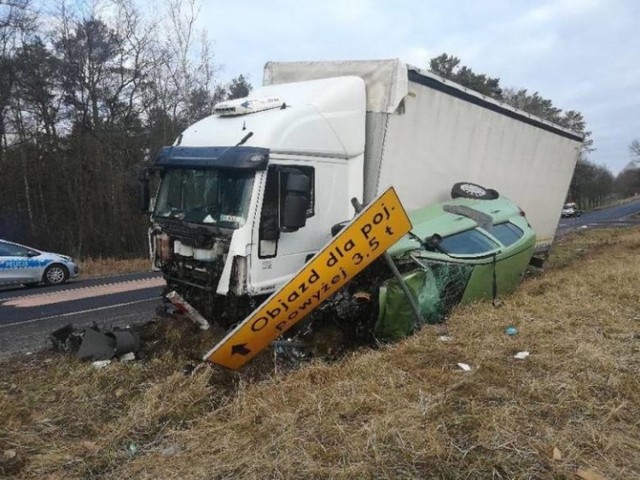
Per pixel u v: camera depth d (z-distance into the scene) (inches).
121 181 1091.9
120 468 145.7
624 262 447.2
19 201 1085.8
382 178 293.6
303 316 218.7
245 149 240.8
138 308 368.8
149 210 296.7
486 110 374.3
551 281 343.3
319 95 277.0
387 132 289.9
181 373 206.2
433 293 251.8
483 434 138.5
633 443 138.8
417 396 163.0
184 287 275.3
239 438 148.9
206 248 249.9
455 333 229.3
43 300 409.4
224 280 237.8
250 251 237.1
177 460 143.3
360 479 123.0
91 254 1145.4
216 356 198.7
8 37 954.1
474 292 273.6
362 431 142.0
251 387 191.2
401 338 237.5
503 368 184.9
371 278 256.5
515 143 419.8
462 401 158.6
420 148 317.7
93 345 241.3
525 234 317.4
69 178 1111.6
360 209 255.3
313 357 224.8
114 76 1081.4
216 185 252.8
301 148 257.1
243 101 277.1
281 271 251.3
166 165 277.6
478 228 292.8
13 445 158.9
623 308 268.2
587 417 151.9
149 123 1078.4
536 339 215.2
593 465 129.0
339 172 279.1
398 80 287.3
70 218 1144.2
